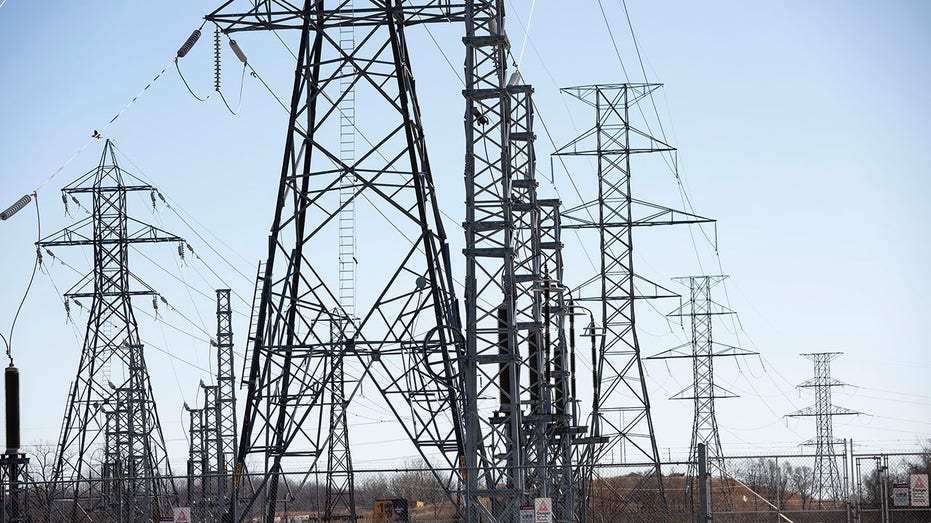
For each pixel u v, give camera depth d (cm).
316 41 4791
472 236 4716
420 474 7006
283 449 4662
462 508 5047
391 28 4634
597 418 6588
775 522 6488
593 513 5769
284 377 4775
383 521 4534
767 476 7938
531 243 5247
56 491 7450
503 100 4712
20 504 5275
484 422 4728
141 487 8019
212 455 9875
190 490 5122
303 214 4769
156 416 8894
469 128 4734
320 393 4728
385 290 4659
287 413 4803
